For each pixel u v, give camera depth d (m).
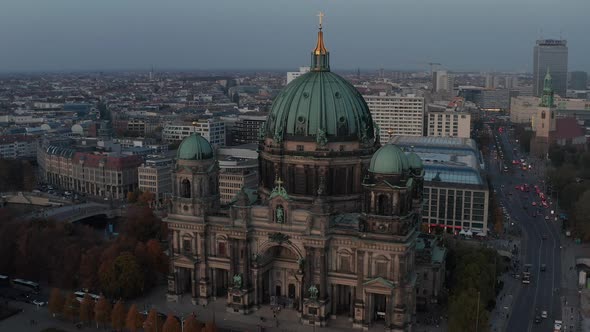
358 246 199.25
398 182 194.12
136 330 198.00
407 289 197.50
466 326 189.12
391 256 195.88
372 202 196.00
